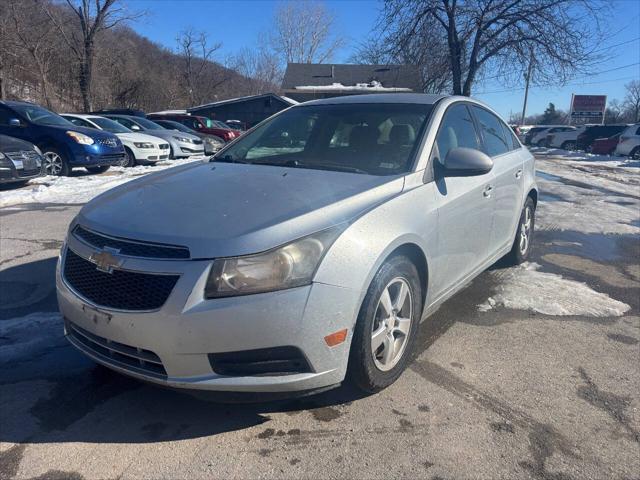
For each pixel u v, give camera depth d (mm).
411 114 3701
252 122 36031
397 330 2932
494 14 26000
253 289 2307
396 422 2668
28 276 4656
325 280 2418
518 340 3645
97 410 2723
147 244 2414
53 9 31219
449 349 3484
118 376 3041
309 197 2738
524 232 5293
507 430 2633
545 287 4703
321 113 3992
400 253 2891
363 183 2973
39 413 2686
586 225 7594
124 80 42156
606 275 5199
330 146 3633
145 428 2586
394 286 2871
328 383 2506
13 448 2420
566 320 4016
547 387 3047
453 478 2297
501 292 4547
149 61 54688
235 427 2605
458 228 3486
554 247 6234
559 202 9766
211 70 58125
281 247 2371
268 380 2367
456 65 26547
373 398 2873
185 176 3311
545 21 24562
